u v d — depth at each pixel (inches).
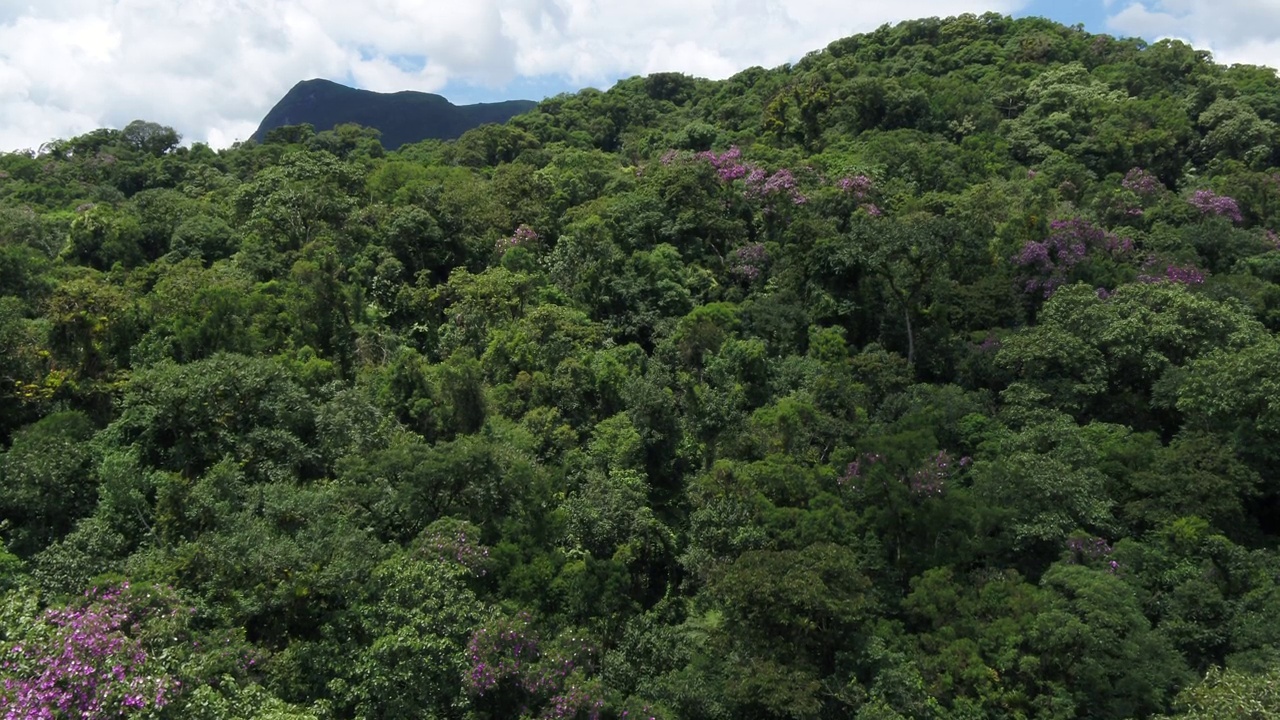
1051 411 1359.5
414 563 888.3
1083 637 938.7
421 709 792.3
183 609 753.6
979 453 1326.3
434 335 1684.3
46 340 1226.0
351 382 1445.6
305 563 859.4
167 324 1348.4
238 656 765.9
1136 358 1401.3
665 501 1349.7
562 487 1244.5
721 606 1079.6
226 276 1569.9
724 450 1379.2
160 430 1100.5
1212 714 777.6
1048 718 909.8
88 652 615.8
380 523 1037.2
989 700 944.3
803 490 1213.7
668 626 1087.0
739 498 1208.2
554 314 1592.0
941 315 1697.8
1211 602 1009.5
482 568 963.3
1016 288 1718.8
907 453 1179.9
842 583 995.9
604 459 1302.9
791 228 1892.2
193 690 659.4
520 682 842.2
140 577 812.6
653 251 1941.4
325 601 875.4
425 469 1039.6
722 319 1685.5
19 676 585.6
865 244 1636.3
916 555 1159.6
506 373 1493.6
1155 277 1675.7
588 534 1149.1
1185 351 1400.1
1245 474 1169.4
